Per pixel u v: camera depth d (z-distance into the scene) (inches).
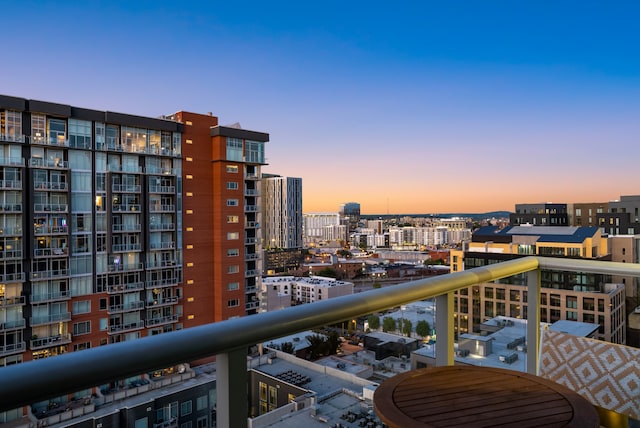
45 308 1176.2
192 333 34.1
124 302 1302.9
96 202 1258.0
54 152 1196.5
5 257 1113.4
